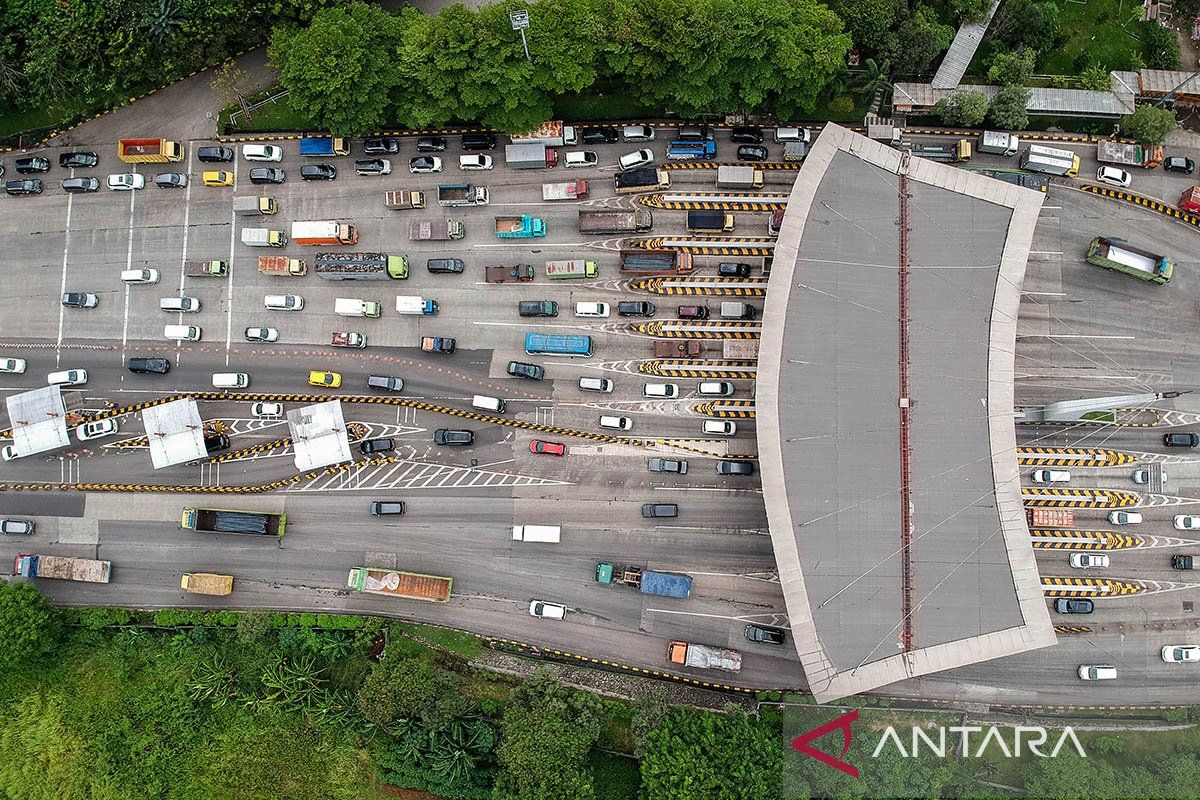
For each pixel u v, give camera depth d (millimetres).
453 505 91875
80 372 92625
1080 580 90188
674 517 91062
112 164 95250
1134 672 89562
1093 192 94312
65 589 91000
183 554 91312
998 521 81000
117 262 94438
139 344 93688
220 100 95375
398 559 91312
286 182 95125
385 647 89875
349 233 92625
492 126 92250
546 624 90688
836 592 80812
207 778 87188
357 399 92500
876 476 81625
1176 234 94125
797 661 89250
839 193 84625
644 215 92250
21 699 88250
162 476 92000
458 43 85562
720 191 94312
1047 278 93625
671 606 90312
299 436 89250
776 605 89688
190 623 90188
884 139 93312
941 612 80688
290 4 89562
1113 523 90312
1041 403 92500
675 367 91562
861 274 83750
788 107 92375
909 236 84125
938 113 93438
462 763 84875
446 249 94562
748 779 79750
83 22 87125
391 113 94250
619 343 92875
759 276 92688
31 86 90250
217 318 94062
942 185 84500
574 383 92750
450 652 89938
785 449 82000
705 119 95062
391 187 95250
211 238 94688
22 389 93250
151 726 87812
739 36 85500
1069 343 93062
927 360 82625
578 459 91938
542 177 94938
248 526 89500
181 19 87250
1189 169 94062
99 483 91812
